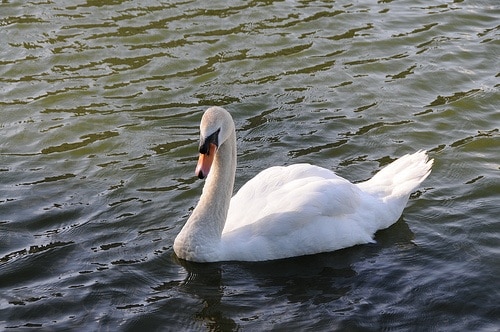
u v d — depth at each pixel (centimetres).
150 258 1218
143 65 1800
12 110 1645
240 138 1549
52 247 1239
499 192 1388
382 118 1623
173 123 1603
